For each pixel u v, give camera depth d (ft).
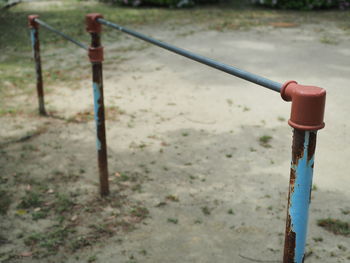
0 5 36.52
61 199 10.11
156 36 27.12
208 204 9.90
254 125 14.20
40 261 8.07
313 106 3.79
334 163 11.69
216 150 12.53
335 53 22.68
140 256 8.18
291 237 4.22
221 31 28.27
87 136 13.64
